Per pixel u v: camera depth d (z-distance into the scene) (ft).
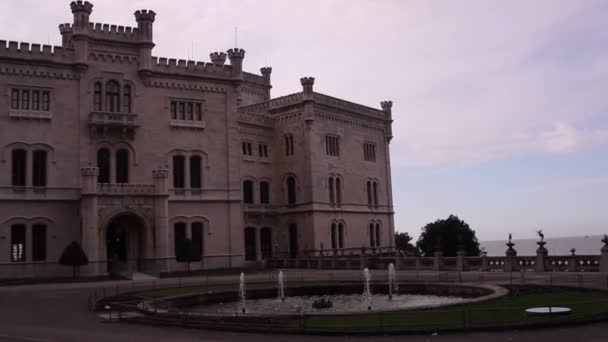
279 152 271.90
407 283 138.31
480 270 181.88
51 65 199.52
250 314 89.92
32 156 194.49
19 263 187.93
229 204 232.94
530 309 83.35
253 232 258.98
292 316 88.58
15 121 192.75
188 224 222.48
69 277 185.37
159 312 98.99
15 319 100.83
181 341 75.00
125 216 202.69
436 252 193.98
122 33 213.66
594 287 116.26
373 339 74.23
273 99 275.59
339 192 275.39
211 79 233.35
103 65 209.56
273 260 249.34
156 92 220.43
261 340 75.20
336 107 276.00
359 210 286.05
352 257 232.94
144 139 215.92
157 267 198.18
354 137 289.33
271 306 122.42
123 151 212.64
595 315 81.61
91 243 187.32
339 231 273.33
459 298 124.88
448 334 75.82
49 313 108.58
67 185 198.49
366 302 124.06
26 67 195.72
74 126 201.98
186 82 227.61
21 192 190.90
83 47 203.51
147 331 84.84
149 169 215.92
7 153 190.29
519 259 172.96
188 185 224.12
